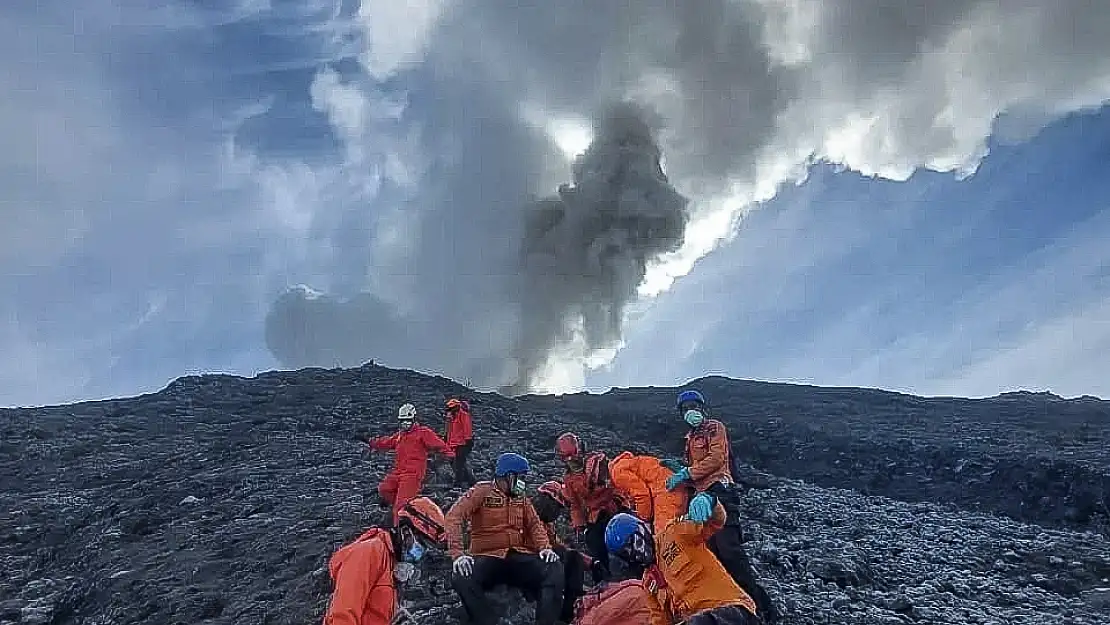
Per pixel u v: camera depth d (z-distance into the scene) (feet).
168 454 102.53
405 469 50.55
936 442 122.01
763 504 82.43
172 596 45.98
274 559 49.49
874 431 134.72
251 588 45.39
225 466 87.40
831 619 45.03
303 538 52.80
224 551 53.36
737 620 24.63
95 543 62.34
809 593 51.47
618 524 26.23
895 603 48.78
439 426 109.19
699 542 25.73
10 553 67.10
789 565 57.41
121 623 44.68
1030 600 53.11
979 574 59.47
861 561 58.44
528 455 92.63
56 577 58.49
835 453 125.80
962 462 110.73
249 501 68.08
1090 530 87.40
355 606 24.89
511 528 33.91
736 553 37.81
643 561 25.98
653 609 25.84
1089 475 94.68
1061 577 59.16
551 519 37.47
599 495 37.24
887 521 77.05
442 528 27.37
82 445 110.52
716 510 25.57
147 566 52.95
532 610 37.60
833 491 99.19
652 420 140.97
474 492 33.99
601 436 113.39
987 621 46.60
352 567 25.49
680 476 37.01
